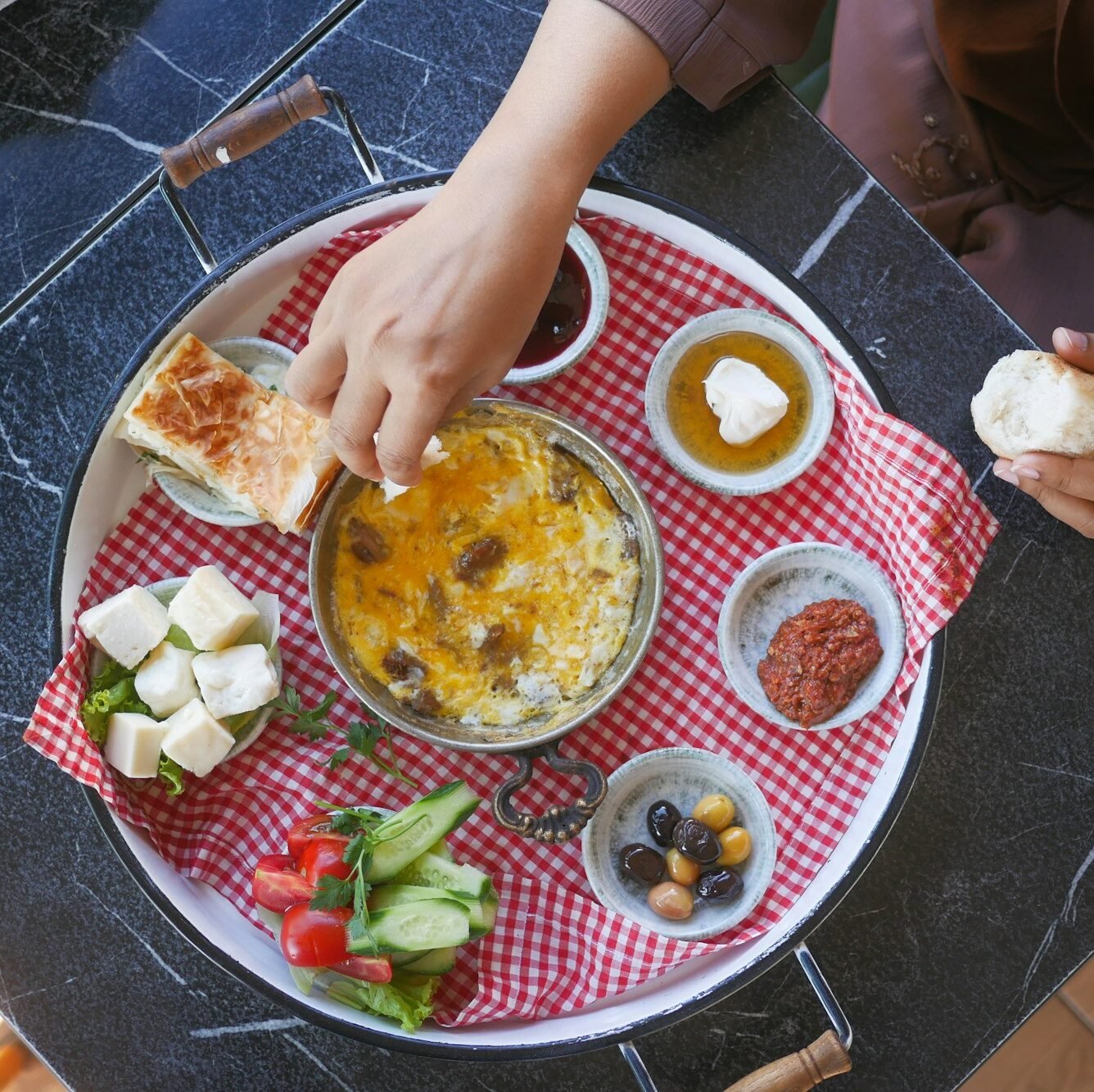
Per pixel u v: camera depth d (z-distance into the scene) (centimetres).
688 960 155
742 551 163
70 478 160
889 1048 157
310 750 159
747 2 136
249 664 150
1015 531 159
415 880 150
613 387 164
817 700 153
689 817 155
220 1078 159
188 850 158
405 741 160
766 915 157
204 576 150
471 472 159
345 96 161
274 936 156
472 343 120
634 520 155
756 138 158
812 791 159
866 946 158
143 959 159
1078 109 168
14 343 160
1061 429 146
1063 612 158
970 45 166
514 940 155
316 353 125
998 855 158
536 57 133
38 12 165
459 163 160
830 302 158
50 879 159
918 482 149
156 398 151
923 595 151
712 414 160
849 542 161
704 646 162
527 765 144
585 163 129
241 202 161
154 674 152
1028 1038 231
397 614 159
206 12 164
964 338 157
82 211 162
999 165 183
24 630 159
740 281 160
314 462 153
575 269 158
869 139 191
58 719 148
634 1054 153
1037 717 158
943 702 159
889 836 159
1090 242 182
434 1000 157
